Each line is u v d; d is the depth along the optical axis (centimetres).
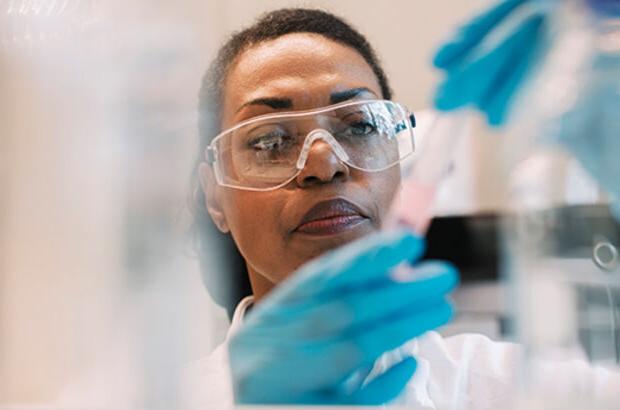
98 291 39
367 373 76
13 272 39
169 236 40
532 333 58
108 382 39
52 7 43
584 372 59
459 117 70
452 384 108
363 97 106
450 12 170
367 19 170
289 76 104
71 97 40
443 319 72
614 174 65
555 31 64
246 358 68
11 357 39
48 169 39
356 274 67
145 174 40
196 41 45
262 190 101
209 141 108
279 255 102
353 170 101
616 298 68
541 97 65
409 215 68
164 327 40
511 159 66
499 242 156
